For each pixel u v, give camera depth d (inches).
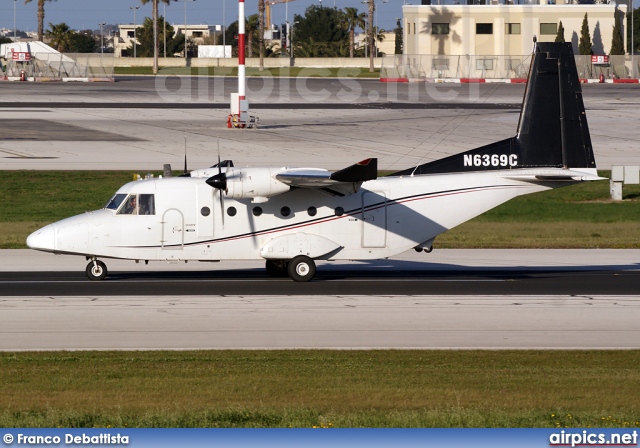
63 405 1897.1
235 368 2256.4
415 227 3671.3
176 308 3063.5
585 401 1937.7
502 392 2014.0
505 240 5132.9
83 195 6373.0
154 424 1753.2
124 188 3592.5
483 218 5989.2
